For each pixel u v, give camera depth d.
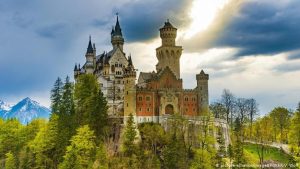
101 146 131.25
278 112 182.88
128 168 131.50
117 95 193.00
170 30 191.38
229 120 193.25
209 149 129.50
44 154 136.62
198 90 181.12
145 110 168.62
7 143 156.12
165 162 130.00
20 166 133.25
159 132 155.00
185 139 155.50
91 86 156.00
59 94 160.50
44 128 140.38
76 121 144.88
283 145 160.88
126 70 169.38
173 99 174.12
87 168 118.38
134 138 141.25
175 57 190.88
